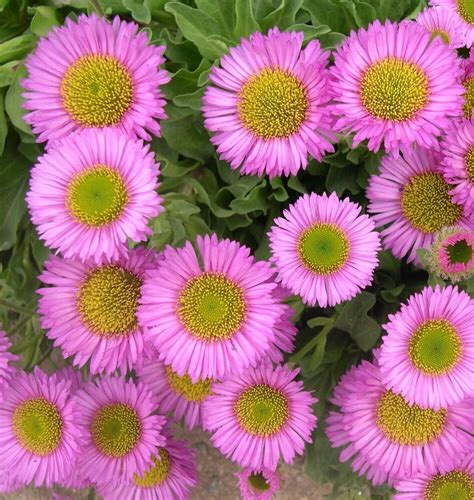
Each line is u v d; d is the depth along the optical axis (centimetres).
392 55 34
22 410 37
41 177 33
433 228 37
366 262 34
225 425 36
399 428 36
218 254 33
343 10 40
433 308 34
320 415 41
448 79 34
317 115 34
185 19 38
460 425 36
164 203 36
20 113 40
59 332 35
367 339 39
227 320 34
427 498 37
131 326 35
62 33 34
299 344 41
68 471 36
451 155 35
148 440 36
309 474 42
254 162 35
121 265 35
